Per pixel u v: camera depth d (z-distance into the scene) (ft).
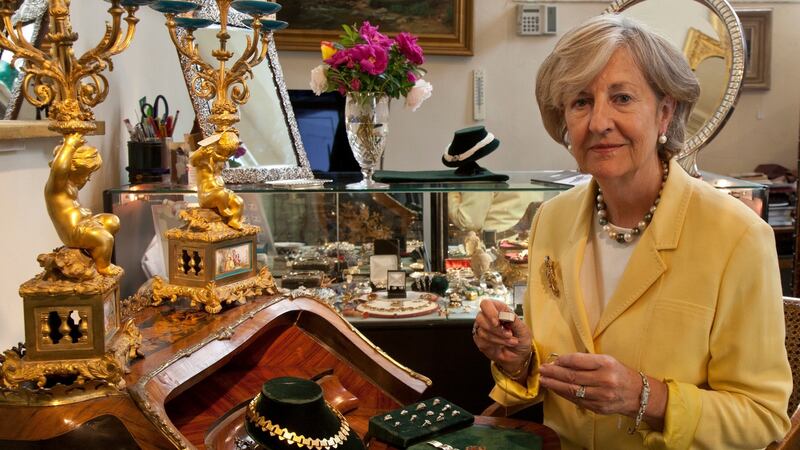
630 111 5.37
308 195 9.32
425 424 5.96
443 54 18.98
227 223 6.07
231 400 6.11
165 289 5.92
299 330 6.79
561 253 6.35
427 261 9.73
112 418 4.21
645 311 5.65
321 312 6.68
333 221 9.45
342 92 10.19
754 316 5.37
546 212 6.70
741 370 5.42
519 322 6.20
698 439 5.27
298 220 9.37
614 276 5.97
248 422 5.04
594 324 6.00
